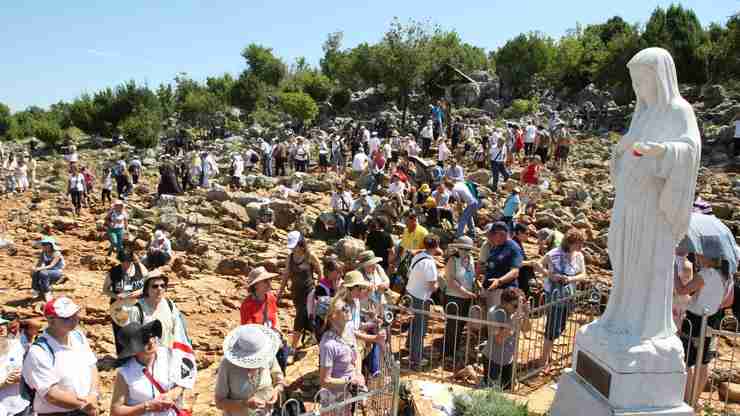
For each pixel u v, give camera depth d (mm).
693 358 7035
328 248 15703
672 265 5438
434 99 47469
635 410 5293
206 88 80375
